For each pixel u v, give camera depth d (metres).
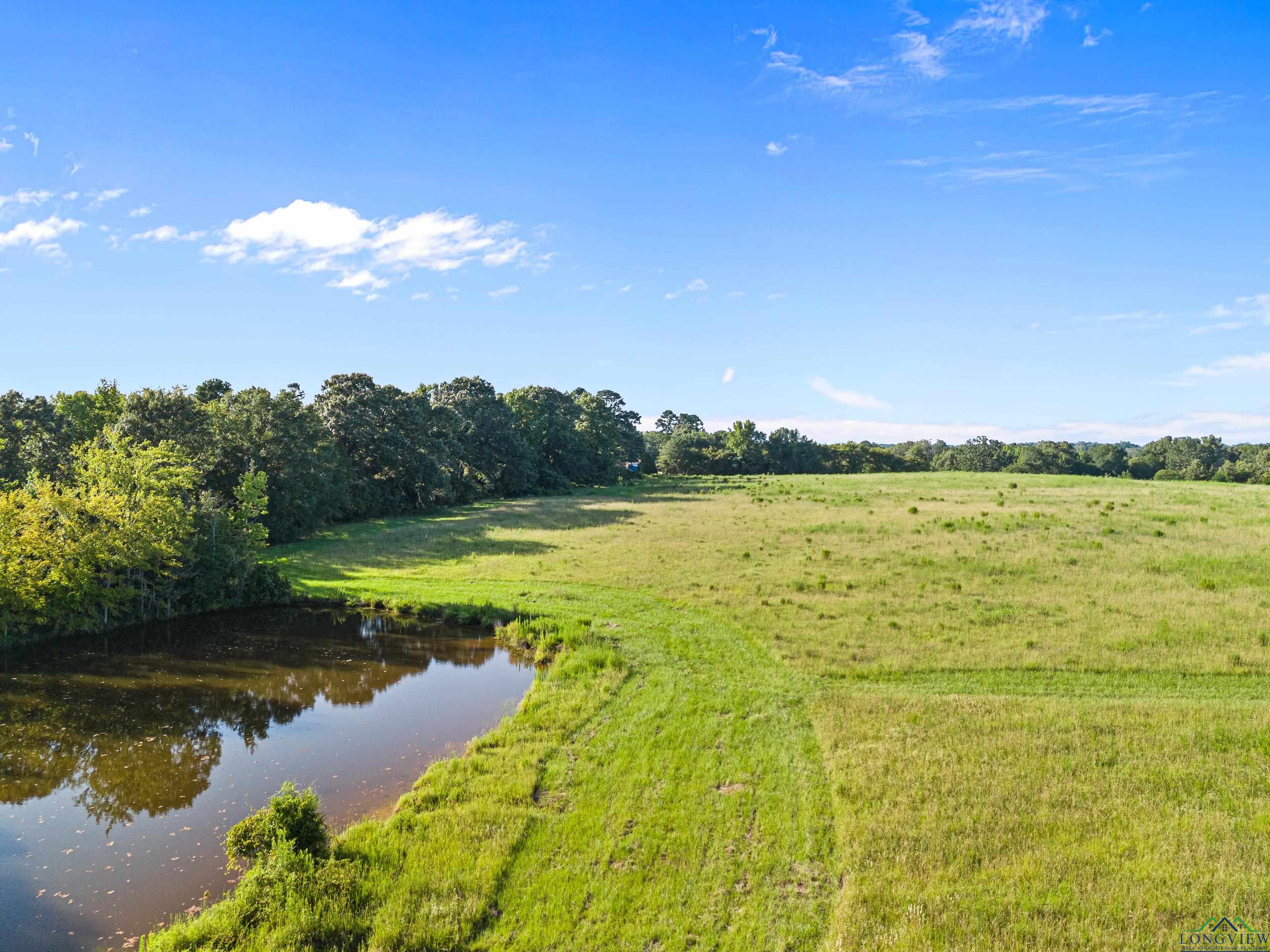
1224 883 10.83
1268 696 18.55
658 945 9.91
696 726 17.31
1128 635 23.25
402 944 9.91
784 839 12.42
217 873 12.77
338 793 15.47
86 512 29.77
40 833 14.07
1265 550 33.31
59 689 22.31
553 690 20.20
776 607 28.30
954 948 9.61
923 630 24.62
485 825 12.94
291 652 26.28
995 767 14.70
